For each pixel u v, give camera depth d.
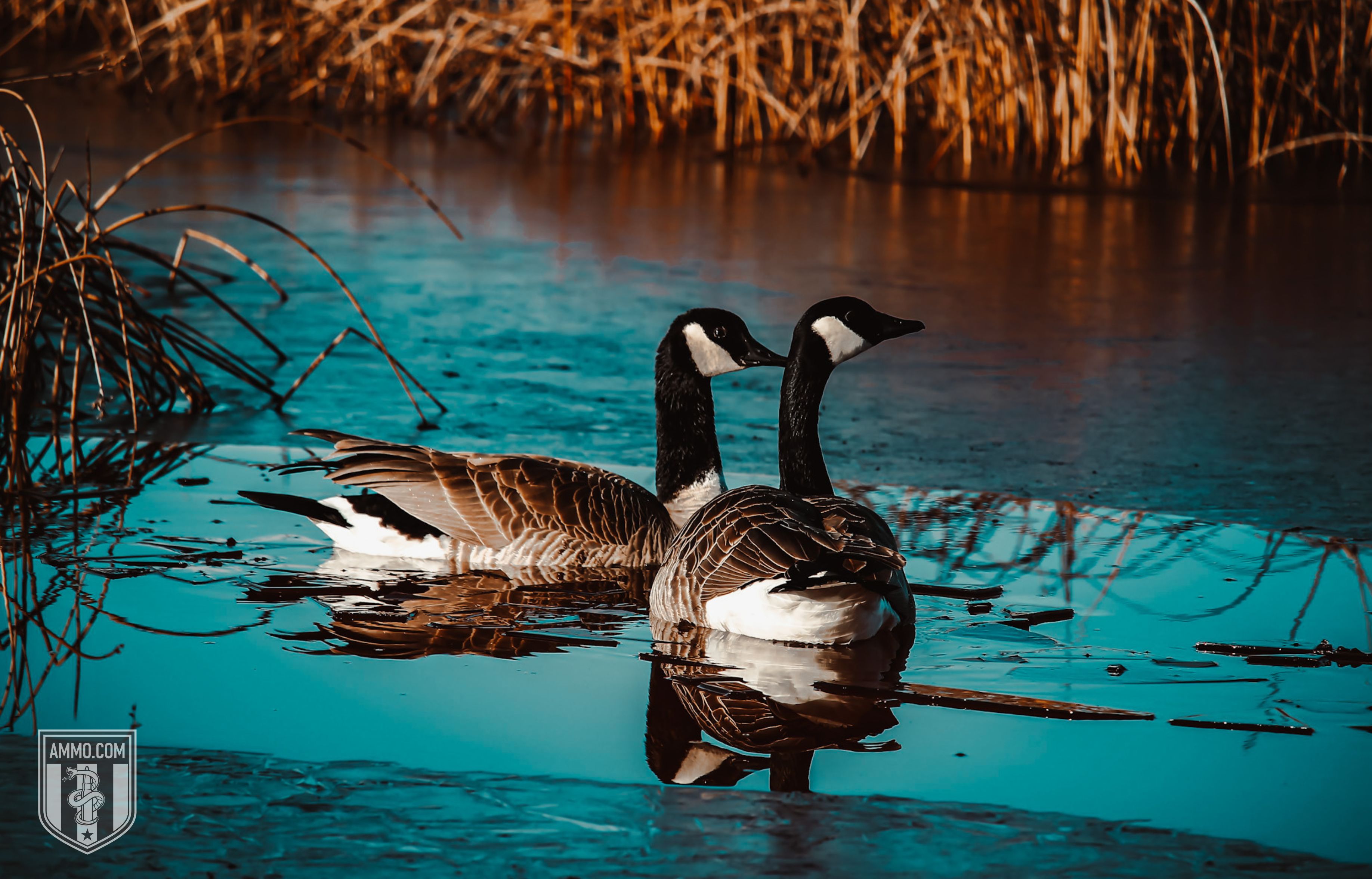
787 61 31.11
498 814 6.18
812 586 8.17
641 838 5.98
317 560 10.14
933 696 7.69
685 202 25.95
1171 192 27.52
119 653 8.11
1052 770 6.71
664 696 7.64
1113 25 28.09
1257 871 5.75
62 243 13.14
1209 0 28.70
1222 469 12.59
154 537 10.38
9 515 10.76
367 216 23.89
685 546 8.93
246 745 6.87
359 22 31.91
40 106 31.45
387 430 13.51
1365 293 20.36
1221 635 8.66
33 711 7.25
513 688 7.74
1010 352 17.12
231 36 33.06
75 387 11.95
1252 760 6.84
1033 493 11.90
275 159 28.38
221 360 14.38
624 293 19.55
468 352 16.59
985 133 31.02
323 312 18.14
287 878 5.62
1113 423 14.20
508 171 28.14
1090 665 8.12
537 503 10.15
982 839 6.00
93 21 35.28
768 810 6.26
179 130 30.30
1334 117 28.34
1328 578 9.77
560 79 33.06
